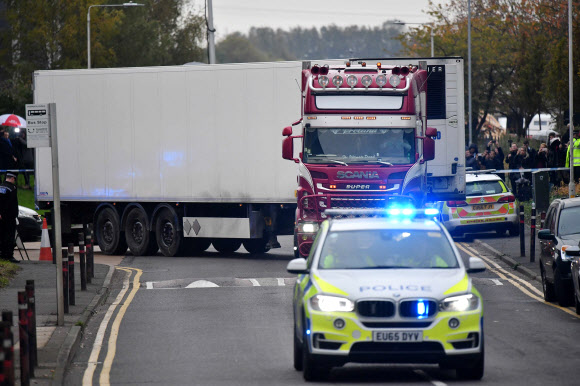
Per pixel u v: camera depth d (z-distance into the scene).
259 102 75.12
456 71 76.38
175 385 34.44
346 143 65.44
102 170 83.25
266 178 75.00
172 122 79.25
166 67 79.31
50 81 85.06
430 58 76.12
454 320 32.84
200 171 77.94
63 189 85.38
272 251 86.88
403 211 39.56
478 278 65.25
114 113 82.31
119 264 77.06
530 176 112.06
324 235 36.81
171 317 50.69
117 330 47.28
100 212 85.06
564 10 166.38
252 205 77.00
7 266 68.56
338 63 69.88
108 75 82.44
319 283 33.94
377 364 37.75
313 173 65.44
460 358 32.97
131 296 59.44
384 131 65.38
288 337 43.88
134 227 83.38
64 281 51.00
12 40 177.12
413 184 65.19
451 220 87.38
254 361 38.56
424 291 33.00
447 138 76.56
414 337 32.62
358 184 65.00
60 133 85.19
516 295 57.62
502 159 119.75
